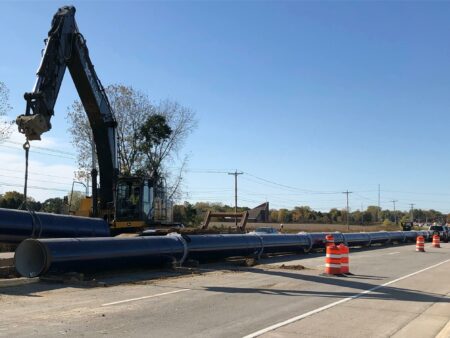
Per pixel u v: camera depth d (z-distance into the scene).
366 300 12.16
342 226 111.94
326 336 8.38
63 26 17.59
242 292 12.84
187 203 69.62
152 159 55.53
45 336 7.71
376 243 41.25
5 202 56.62
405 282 15.84
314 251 30.28
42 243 13.40
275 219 161.62
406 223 80.25
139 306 10.48
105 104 22.00
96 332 8.08
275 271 18.19
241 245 22.14
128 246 16.00
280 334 8.40
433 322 9.80
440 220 181.75
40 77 15.86
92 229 20.56
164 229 24.12
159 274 16.56
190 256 19.16
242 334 8.30
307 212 167.38
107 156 22.27
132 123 54.69
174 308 10.41
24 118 13.74
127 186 23.97
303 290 13.53
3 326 8.30
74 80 20.19
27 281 13.34
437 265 22.23
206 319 9.41
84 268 14.64
